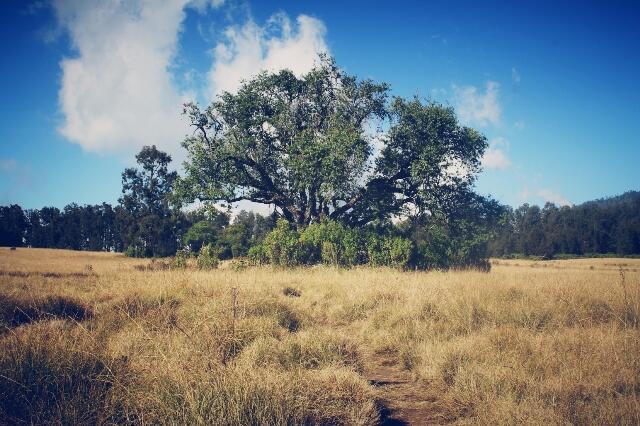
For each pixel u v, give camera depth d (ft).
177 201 84.79
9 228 334.24
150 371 14.56
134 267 87.40
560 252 336.29
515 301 30.81
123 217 231.30
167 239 214.48
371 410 14.61
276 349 19.53
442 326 25.89
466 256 78.18
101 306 28.27
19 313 25.48
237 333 20.79
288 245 70.08
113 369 15.01
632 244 321.32
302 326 26.91
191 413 12.11
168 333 20.02
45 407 12.75
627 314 26.96
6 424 12.04
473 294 31.94
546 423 12.75
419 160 82.23
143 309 26.73
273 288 37.83
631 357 17.85
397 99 85.61
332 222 74.84
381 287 37.40
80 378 14.21
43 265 108.88
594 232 341.21
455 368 18.56
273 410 12.82
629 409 13.15
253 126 86.43
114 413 12.62
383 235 73.26
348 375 16.38
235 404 12.50
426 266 72.33
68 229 331.77
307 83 90.74
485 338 21.88
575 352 19.17
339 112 90.99
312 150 78.89
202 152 83.56
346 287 39.29
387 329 26.55
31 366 14.38
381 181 90.94
